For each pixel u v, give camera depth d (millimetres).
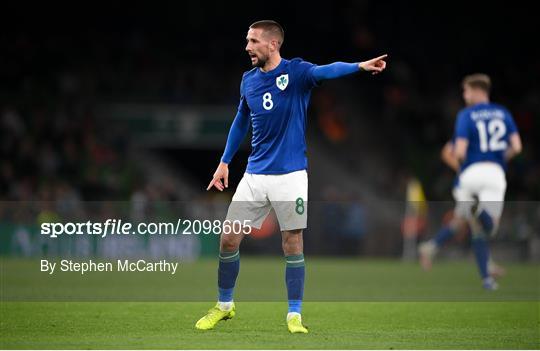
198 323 24859
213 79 97312
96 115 89188
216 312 24953
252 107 24078
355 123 98500
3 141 81750
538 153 90875
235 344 21469
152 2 105938
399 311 30875
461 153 39031
